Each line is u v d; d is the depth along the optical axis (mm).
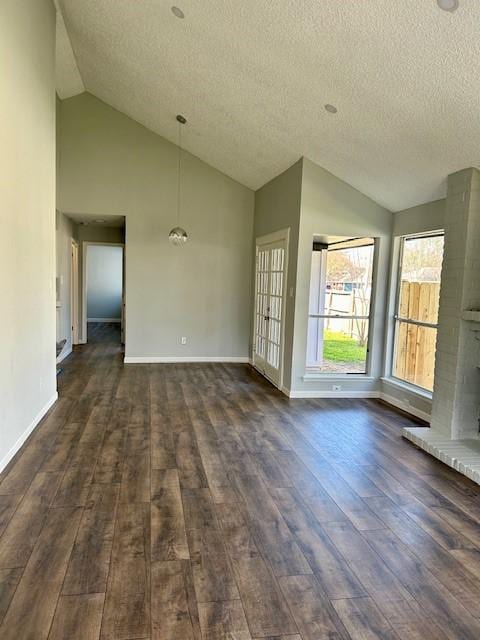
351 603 1986
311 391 5539
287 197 5758
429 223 4750
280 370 5863
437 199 4613
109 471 3252
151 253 7262
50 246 4648
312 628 1831
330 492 3043
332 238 5750
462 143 3545
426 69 2996
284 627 1831
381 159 4438
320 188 5277
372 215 5410
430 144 3781
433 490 3125
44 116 4289
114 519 2607
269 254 6531
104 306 13422
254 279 7367
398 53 2986
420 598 2035
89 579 2078
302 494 3002
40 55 4102
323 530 2570
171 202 7242
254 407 5035
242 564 2229
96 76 6039
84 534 2443
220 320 7578
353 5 2781
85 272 9148
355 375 5684
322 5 2910
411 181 4531
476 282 3881
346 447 3889
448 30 2611
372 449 3859
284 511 2768
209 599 1974
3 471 3195
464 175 3867
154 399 5211
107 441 3838
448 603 2010
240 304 7605
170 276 7352
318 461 3562
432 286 4848
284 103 4359
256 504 2844
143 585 2049
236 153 6238
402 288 5426
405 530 2604
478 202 3822
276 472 3332
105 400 5098
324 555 2332
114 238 9242
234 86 4520
